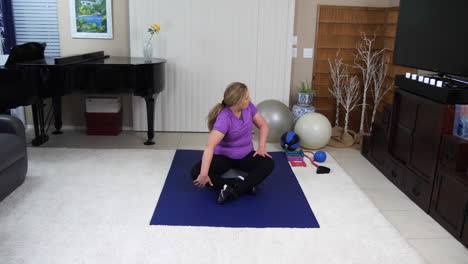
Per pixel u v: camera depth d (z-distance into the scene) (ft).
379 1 16.16
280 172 12.12
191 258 7.66
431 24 10.76
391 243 8.39
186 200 10.03
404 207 10.31
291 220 9.19
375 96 16.12
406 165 11.09
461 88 9.36
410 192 10.77
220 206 9.76
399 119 11.65
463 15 9.52
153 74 13.58
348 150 14.74
